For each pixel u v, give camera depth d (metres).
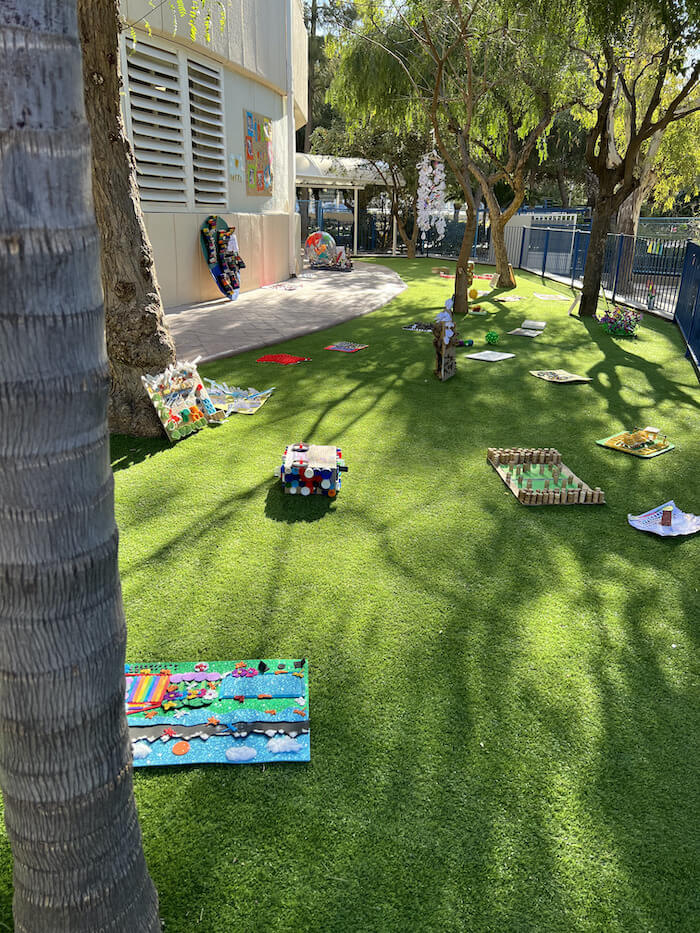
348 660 3.46
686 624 3.87
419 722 3.08
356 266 25.42
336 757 2.87
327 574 4.21
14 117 1.15
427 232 32.66
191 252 13.77
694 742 3.03
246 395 7.85
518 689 3.30
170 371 6.46
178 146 12.85
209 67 13.52
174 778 2.74
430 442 6.58
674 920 2.27
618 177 13.39
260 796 2.67
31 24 1.13
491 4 11.44
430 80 15.16
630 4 10.45
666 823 2.62
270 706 3.12
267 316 12.88
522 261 26.09
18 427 1.28
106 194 5.96
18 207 1.18
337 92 15.78
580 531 4.91
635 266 16.81
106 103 5.68
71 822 1.58
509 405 7.85
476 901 2.30
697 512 5.30
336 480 5.22
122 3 10.60
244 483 5.48
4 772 1.54
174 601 3.89
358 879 2.36
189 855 2.42
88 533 1.42
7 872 2.37
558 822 2.61
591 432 7.05
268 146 17.05
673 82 16.47
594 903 2.31
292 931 2.18
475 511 5.14
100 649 1.50
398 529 4.81
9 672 1.43
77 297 1.29
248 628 3.68
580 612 3.94
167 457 5.98
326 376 8.84
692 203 32.19
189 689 3.19
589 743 3.00
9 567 1.36
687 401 8.28
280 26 16.67
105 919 1.72
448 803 2.67
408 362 9.74
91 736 1.54
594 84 14.67
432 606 3.93
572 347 11.27
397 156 28.53
